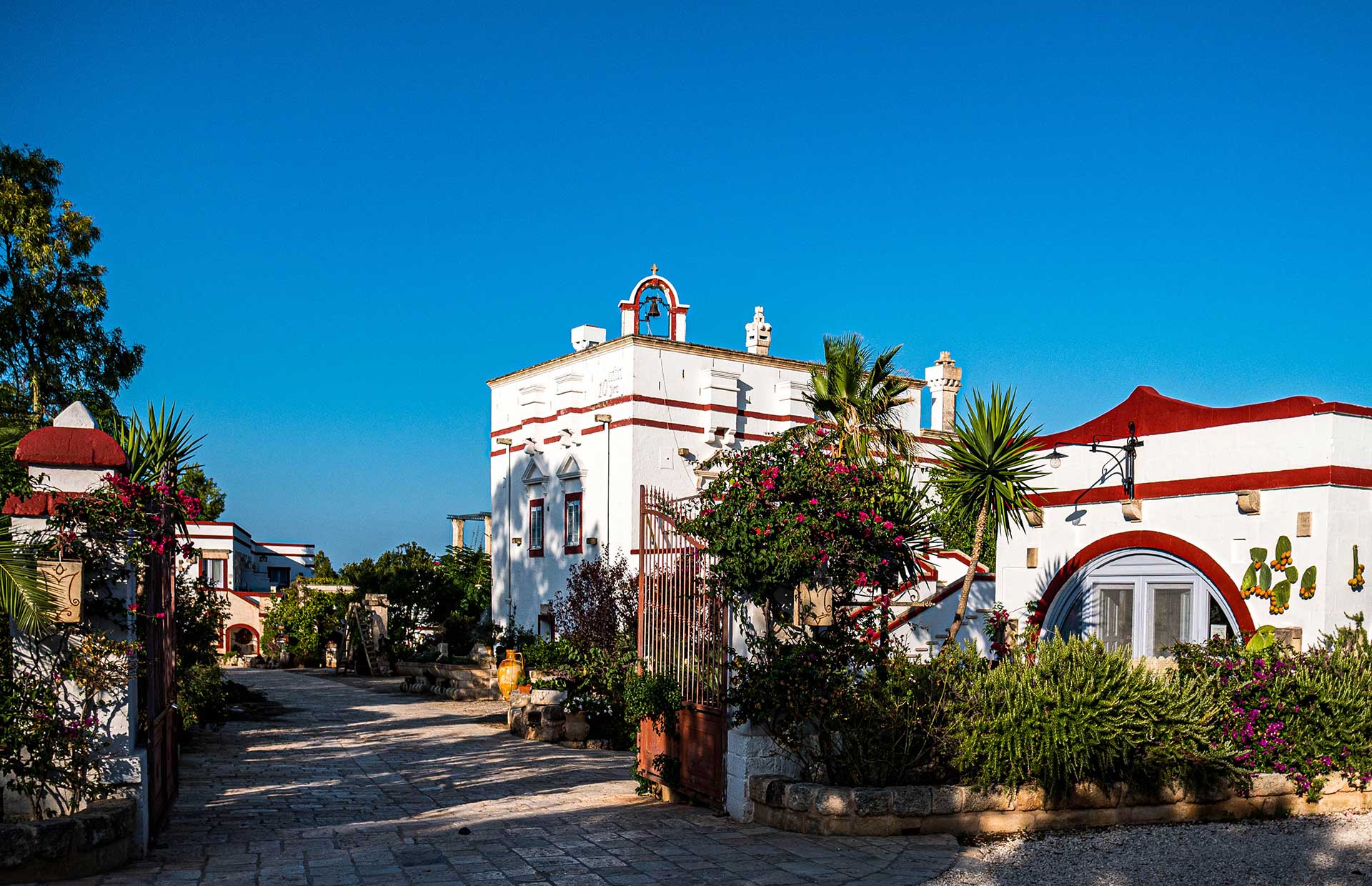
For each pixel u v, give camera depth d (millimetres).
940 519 14805
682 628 11773
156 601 9977
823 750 10305
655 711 11914
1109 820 10195
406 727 22688
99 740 8727
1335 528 14172
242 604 60375
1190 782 10461
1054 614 17797
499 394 39312
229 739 19531
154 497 9539
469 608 45156
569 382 34594
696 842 9422
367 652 44312
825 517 10539
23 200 25688
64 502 8711
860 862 8586
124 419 12906
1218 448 15586
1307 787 10953
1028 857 8891
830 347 23719
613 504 32562
